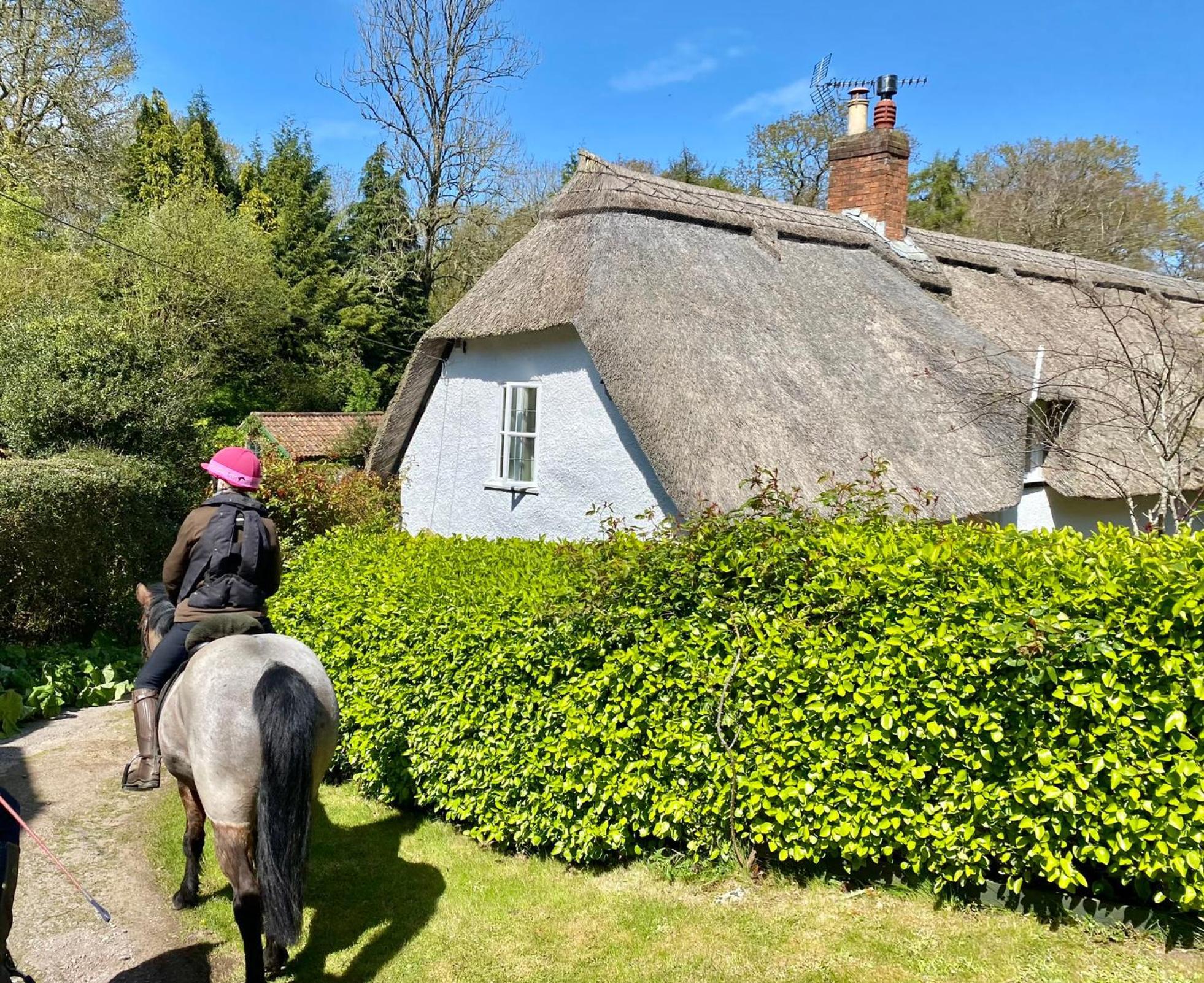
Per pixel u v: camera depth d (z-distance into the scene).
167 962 4.75
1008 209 35.59
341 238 38.97
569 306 9.54
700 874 5.35
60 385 13.73
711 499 7.96
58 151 28.91
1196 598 3.91
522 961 4.63
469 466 12.38
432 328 11.97
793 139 38.81
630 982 4.38
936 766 4.68
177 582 5.15
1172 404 9.59
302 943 4.91
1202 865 4.05
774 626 5.00
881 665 4.71
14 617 11.10
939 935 4.54
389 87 32.41
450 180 33.84
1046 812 4.39
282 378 35.00
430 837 6.23
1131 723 4.14
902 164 14.81
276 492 13.18
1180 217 33.50
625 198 11.05
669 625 5.25
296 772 3.94
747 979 4.34
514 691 5.71
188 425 15.03
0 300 22.61
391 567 7.00
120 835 6.37
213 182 38.88
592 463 10.16
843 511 6.18
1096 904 4.48
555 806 5.59
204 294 30.62
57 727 9.08
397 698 6.44
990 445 9.90
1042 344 12.90
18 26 27.42
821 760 4.89
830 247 13.12
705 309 10.05
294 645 4.73
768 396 9.14
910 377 10.52
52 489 10.94
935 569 4.70
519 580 5.98
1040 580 4.48
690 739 5.15
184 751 4.63
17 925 5.10
